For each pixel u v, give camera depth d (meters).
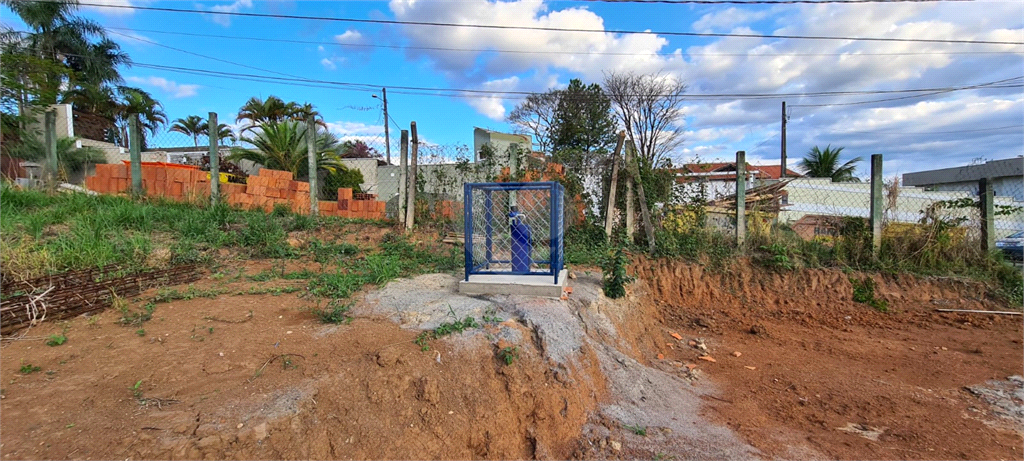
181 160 16.61
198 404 2.70
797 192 12.33
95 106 21.22
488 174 8.37
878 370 5.04
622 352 4.76
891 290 7.57
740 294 7.62
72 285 4.03
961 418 3.90
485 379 3.35
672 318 6.93
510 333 3.79
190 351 3.25
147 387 2.81
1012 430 3.69
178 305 4.08
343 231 7.40
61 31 20.33
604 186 8.35
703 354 5.54
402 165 8.24
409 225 7.77
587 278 6.38
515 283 4.86
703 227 8.38
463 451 2.94
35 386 2.73
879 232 8.06
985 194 8.20
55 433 2.38
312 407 2.79
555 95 30.25
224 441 2.45
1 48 11.62
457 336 3.66
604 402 3.75
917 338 6.16
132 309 3.88
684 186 8.42
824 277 7.70
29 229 5.30
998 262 7.90
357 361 3.24
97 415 2.54
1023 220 9.23
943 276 7.68
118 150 14.72
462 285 4.84
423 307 4.27
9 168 8.95
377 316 4.06
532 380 3.47
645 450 3.20
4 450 2.22
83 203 6.86
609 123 29.03
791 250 8.04
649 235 8.05
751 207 8.69
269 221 7.01
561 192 5.41
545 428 3.26
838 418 3.89
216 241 6.09
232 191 8.81
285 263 5.70
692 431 3.50
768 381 4.69
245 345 3.38
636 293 6.72
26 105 9.19
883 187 8.44
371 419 2.84
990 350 5.63
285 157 15.73
